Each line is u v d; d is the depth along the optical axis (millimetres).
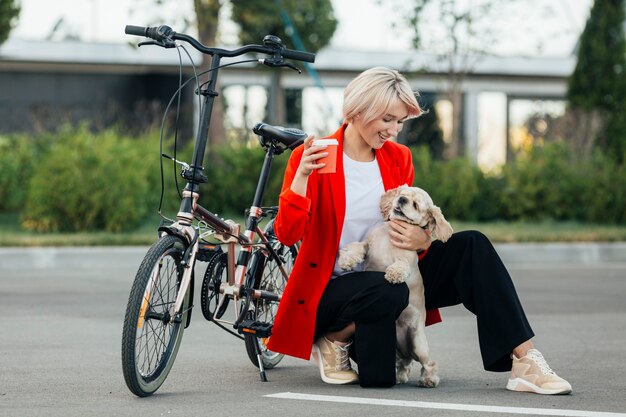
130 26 4383
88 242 11062
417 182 14883
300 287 4371
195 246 4273
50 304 7520
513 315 4293
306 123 22562
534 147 15500
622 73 17125
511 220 15125
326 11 19047
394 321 4305
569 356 5449
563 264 11398
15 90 22938
